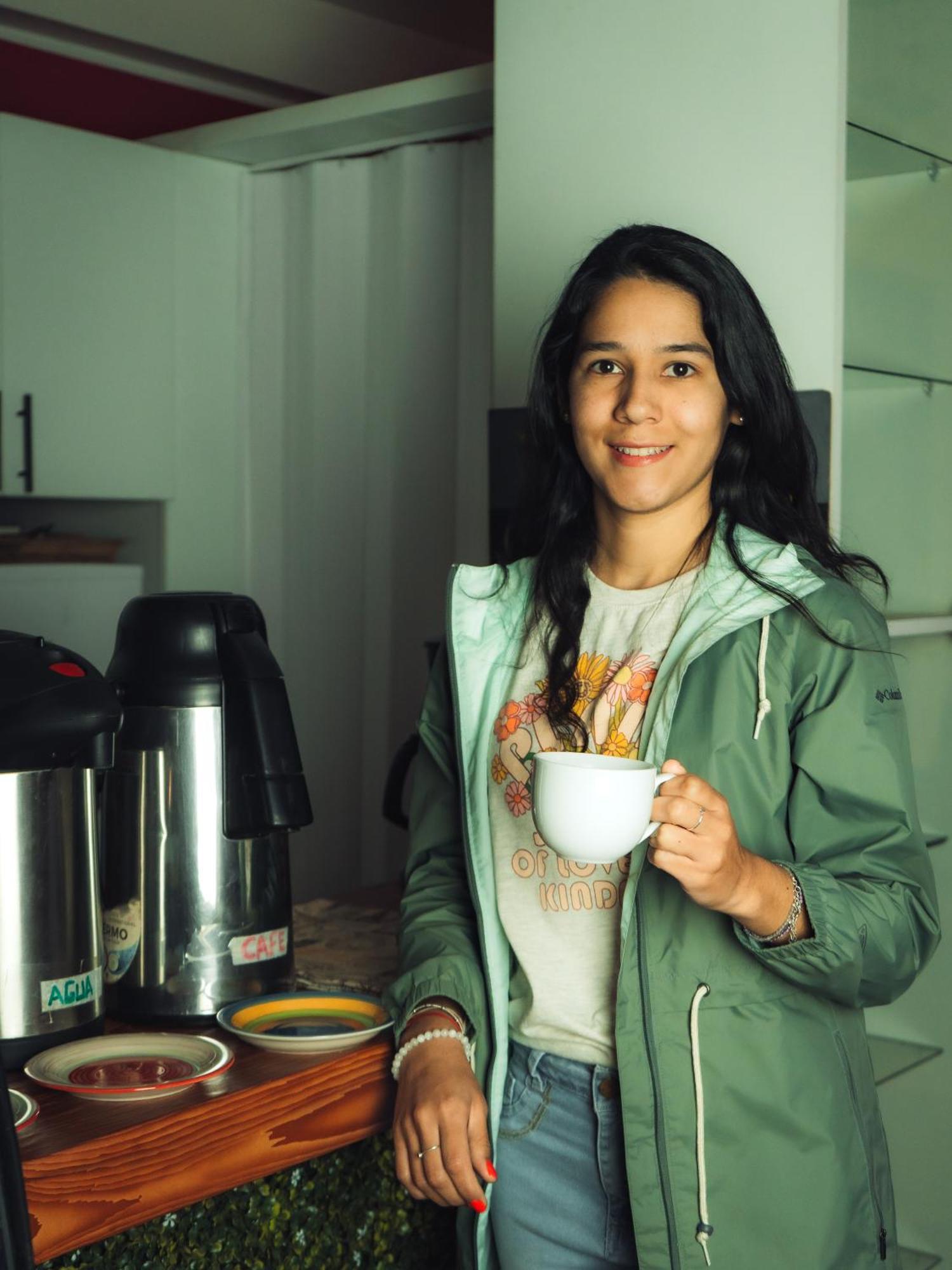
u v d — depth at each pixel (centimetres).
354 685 376
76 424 367
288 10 385
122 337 374
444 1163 123
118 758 138
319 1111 125
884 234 212
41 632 369
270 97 416
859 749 121
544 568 140
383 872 368
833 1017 128
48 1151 103
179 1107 113
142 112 396
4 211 348
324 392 374
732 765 123
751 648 126
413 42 420
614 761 111
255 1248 130
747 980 122
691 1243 121
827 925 115
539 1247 133
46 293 357
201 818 136
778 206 200
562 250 224
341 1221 139
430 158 343
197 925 137
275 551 399
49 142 354
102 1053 124
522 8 225
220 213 392
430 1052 128
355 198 364
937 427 232
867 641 124
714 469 138
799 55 196
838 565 141
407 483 355
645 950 122
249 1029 132
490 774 138
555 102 223
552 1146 132
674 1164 121
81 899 127
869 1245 126
